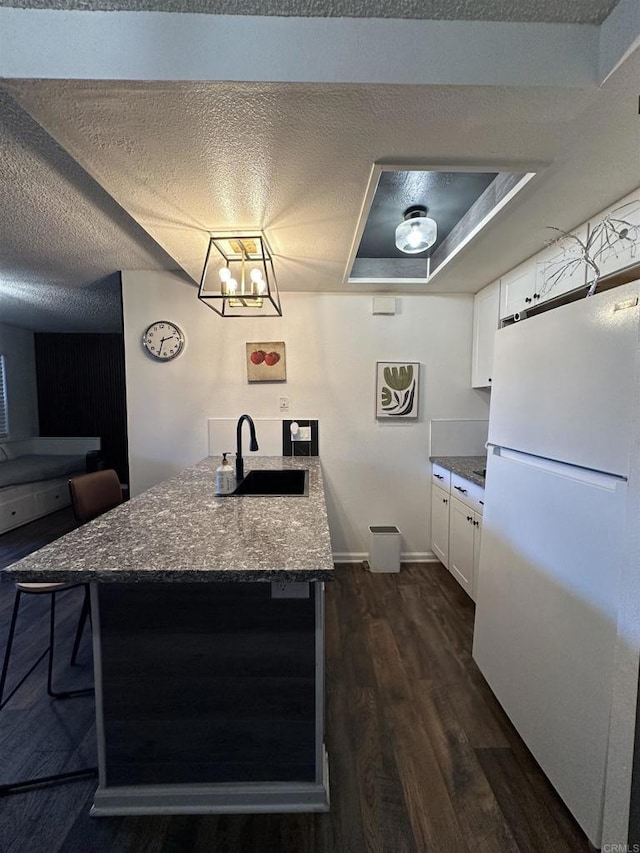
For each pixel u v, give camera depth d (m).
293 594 1.23
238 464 2.22
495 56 1.10
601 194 1.66
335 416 3.17
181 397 3.09
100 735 1.25
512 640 1.55
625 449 1.04
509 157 1.43
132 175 1.51
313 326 3.13
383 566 3.05
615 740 1.04
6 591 2.81
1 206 1.93
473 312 3.17
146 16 1.06
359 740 1.52
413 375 3.15
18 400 5.28
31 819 1.24
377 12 1.07
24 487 4.36
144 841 1.17
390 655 2.04
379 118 1.22
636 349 1.02
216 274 2.62
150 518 1.51
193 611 1.24
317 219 1.87
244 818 1.24
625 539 1.02
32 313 4.39
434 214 2.26
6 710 1.70
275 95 1.12
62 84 1.06
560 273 2.07
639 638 0.97
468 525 2.51
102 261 2.76
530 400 1.50
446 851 1.15
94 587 1.23
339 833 1.19
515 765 1.42
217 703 1.25
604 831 1.07
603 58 1.09
